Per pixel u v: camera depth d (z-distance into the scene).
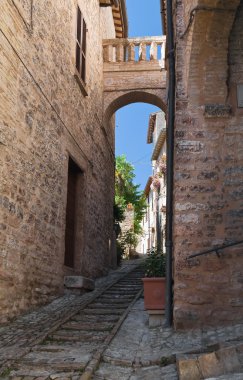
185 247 6.18
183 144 6.46
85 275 11.81
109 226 16.30
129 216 28.30
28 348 5.39
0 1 6.71
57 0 9.74
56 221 9.40
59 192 9.66
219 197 6.29
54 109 9.37
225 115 6.46
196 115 6.52
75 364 4.77
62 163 9.92
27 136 7.77
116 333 6.12
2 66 6.73
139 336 6.01
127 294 9.78
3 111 6.73
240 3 6.47
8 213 6.89
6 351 5.26
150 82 15.43
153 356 5.02
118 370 4.72
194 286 6.04
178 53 6.75
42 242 8.48
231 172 6.36
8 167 6.91
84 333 6.29
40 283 8.30
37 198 8.25
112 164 17.33
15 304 7.09
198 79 6.52
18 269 7.25
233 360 4.27
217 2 6.00
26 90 7.75
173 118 7.10
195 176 6.37
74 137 11.01
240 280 6.02
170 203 6.91
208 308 5.97
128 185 29.55
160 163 28.11
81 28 11.96
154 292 6.53
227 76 6.50
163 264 6.96
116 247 18.75
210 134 6.47
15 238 7.15
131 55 15.66
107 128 15.74
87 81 12.58
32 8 8.09
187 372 4.25
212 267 6.08
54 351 5.38
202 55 6.45
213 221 6.23
